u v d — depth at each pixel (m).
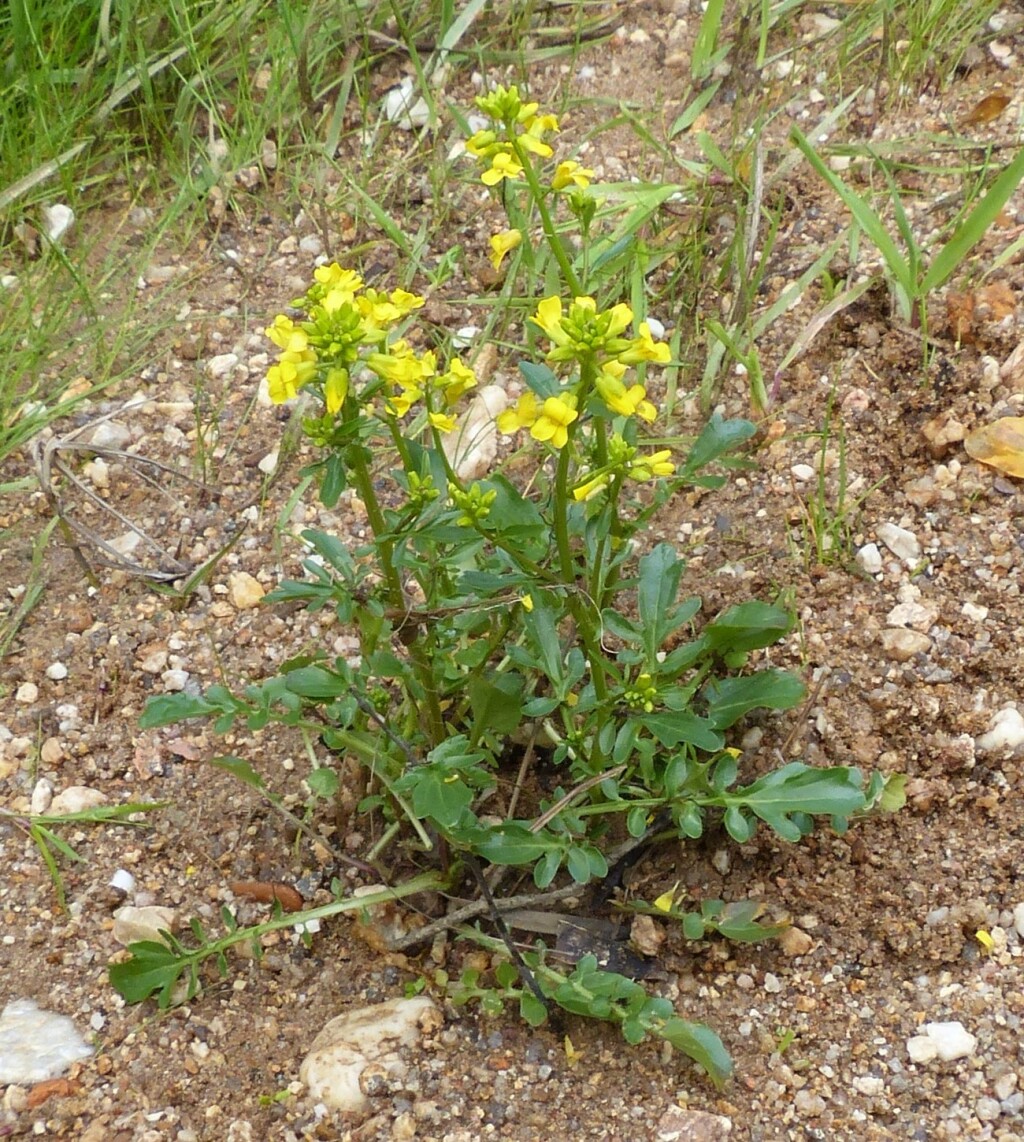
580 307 0.33
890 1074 0.40
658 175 0.60
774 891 0.43
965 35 0.60
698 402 0.52
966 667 0.44
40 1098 0.40
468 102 0.64
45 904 0.44
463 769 0.38
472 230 0.59
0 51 0.64
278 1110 0.40
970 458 0.48
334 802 0.45
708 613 0.47
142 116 0.63
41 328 0.56
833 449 0.50
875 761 0.44
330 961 0.43
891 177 0.56
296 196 0.61
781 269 0.55
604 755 0.41
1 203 0.58
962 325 0.50
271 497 0.53
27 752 0.47
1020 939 0.41
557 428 0.34
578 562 0.43
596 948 0.43
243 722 0.47
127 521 0.50
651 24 0.66
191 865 0.45
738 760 0.44
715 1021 0.41
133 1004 0.42
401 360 0.34
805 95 0.61
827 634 0.46
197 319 0.58
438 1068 0.40
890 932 0.42
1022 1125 0.38
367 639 0.39
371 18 0.65
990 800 0.43
